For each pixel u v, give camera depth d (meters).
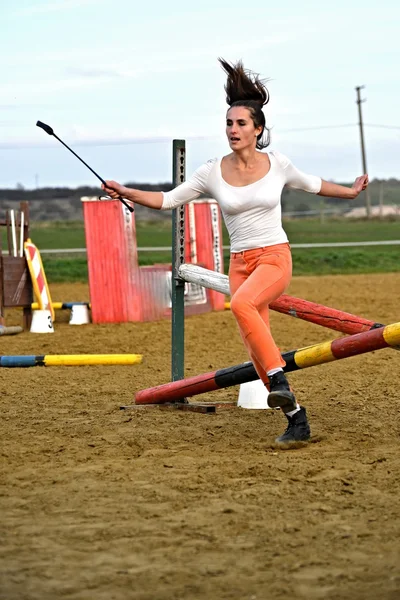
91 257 20.39
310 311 9.03
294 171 8.17
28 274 19.19
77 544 5.50
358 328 8.80
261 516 6.04
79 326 19.77
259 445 8.27
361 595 4.70
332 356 8.31
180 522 5.91
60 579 4.94
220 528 5.79
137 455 7.89
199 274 10.00
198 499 6.45
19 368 13.73
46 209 126.00
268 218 8.15
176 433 8.83
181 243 10.36
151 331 18.61
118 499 6.46
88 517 6.05
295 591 4.76
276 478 7.00
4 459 7.73
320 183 8.29
